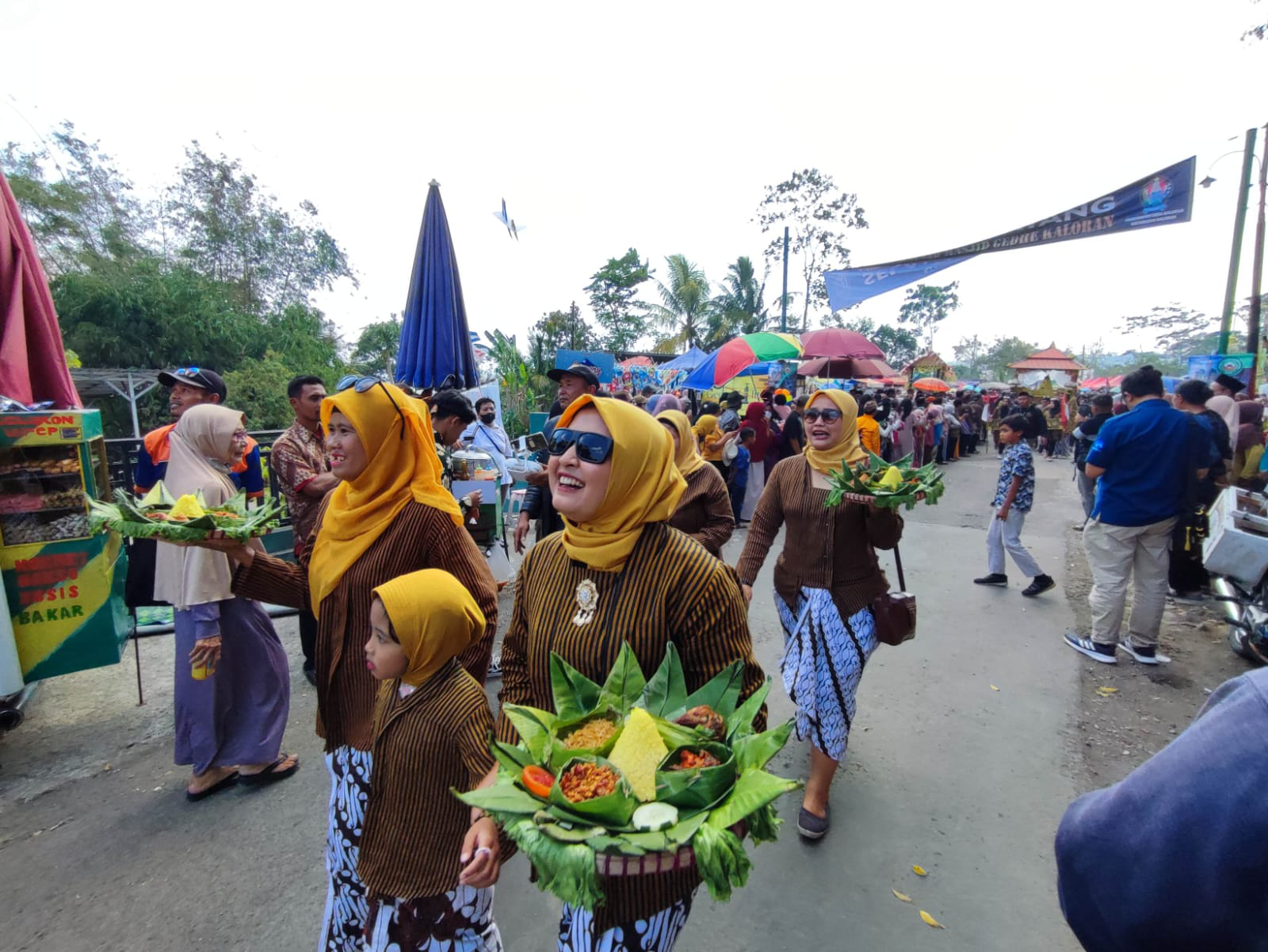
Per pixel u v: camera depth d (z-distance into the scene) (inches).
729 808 45.3
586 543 61.5
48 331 156.4
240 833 114.2
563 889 42.4
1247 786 29.2
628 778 47.5
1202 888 29.9
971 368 2901.1
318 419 147.6
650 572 60.2
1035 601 230.4
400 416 78.7
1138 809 32.8
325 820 117.7
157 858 108.0
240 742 124.2
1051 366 1151.0
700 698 56.5
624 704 56.0
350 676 77.1
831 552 114.3
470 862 57.8
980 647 191.2
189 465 114.3
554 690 57.6
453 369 262.7
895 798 123.4
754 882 103.3
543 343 657.0
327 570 78.6
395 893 67.2
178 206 793.6
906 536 327.0
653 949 59.4
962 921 95.5
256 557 86.4
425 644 65.4
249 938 93.0
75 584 138.0
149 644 191.9
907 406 605.0
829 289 253.3
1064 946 91.1
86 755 137.7
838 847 110.9
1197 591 232.8
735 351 434.3
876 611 116.2
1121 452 174.6
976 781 128.6
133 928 94.4
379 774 68.9
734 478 342.3
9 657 130.6
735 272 1195.3
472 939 69.7
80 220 709.9
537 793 47.9
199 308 647.1
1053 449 753.0
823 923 95.3
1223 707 32.9
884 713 154.4
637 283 1449.3
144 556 141.2
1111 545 177.8
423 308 261.4
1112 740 141.9
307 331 741.9
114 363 617.6
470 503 166.9
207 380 153.9
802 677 113.5
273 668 126.4
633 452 58.8
